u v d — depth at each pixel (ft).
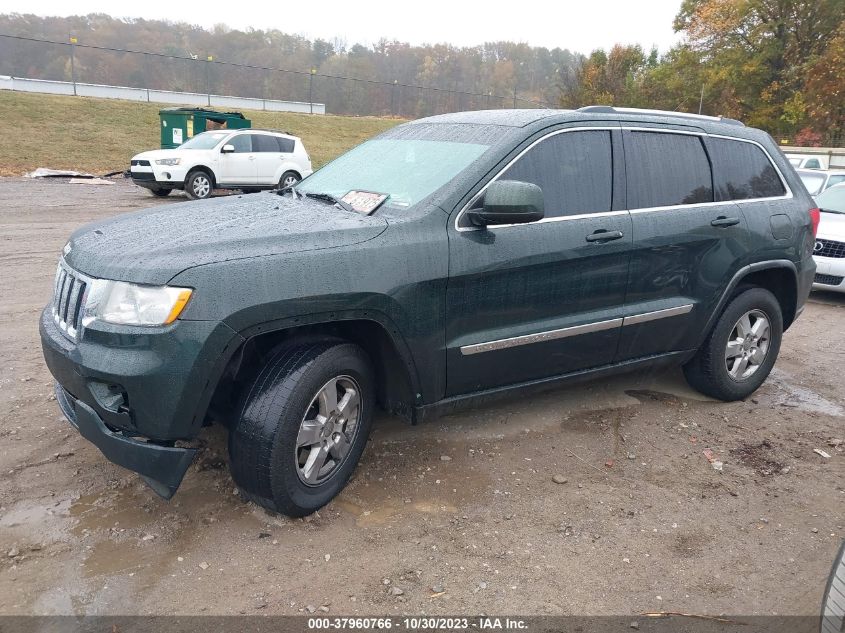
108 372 9.13
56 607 8.61
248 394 10.09
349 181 13.19
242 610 8.71
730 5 138.51
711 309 15.06
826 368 19.38
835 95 123.03
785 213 16.19
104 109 106.32
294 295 9.71
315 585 9.24
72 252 10.67
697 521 11.24
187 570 9.42
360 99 163.94
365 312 10.43
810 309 26.71
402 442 13.39
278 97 160.66
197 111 69.62
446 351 11.51
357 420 11.30
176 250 9.53
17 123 90.89
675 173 14.39
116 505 10.80
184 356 9.11
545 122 12.67
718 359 15.53
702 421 15.20
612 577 9.71
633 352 14.28
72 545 9.80
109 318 9.31
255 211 11.77
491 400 12.68
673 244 13.98
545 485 12.13
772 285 17.06
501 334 12.07
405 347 11.02
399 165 12.89
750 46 142.41
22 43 144.87
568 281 12.66
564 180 12.71
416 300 10.89
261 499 10.32
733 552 10.46
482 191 11.68
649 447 13.82
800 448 14.11
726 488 12.34
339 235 10.42
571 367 13.47
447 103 163.02
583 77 141.49
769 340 16.43
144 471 9.62
